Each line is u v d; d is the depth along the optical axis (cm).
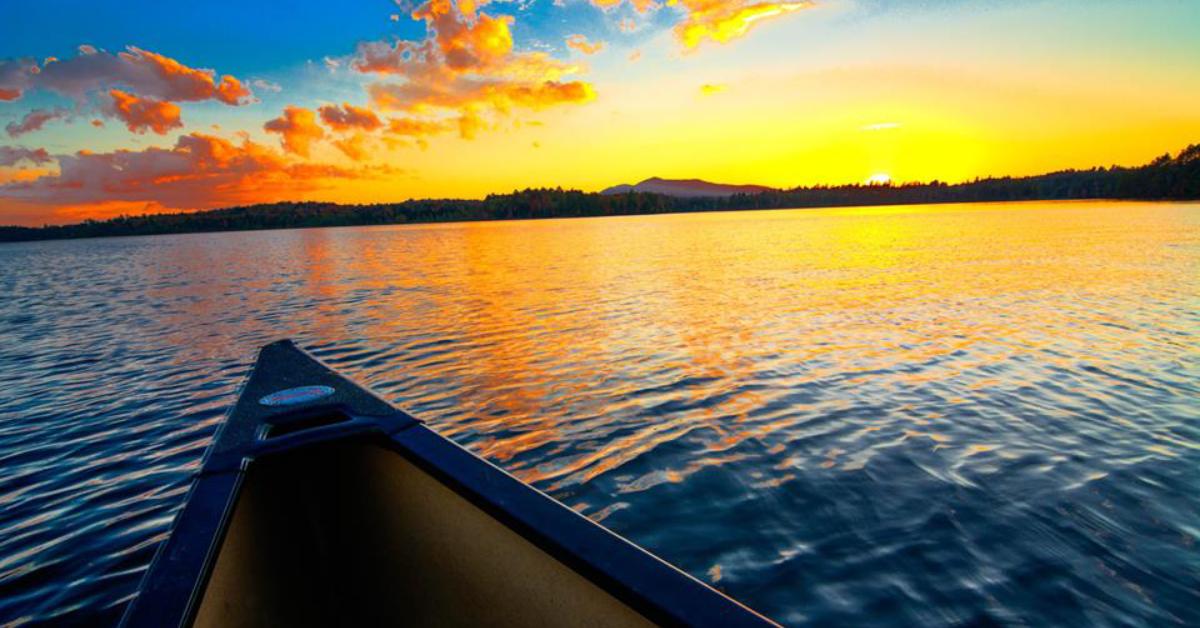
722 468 610
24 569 482
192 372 1134
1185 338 1145
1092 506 516
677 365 1025
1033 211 11275
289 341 393
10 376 1170
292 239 11781
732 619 117
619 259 3509
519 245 5691
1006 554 448
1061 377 907
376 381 995
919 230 5991
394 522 234
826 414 762
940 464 606
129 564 486
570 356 1117
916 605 394
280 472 242
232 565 192
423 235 10800
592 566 142
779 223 10306
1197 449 630
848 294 1819
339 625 219
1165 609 384
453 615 197
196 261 5341
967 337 1194
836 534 482
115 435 796
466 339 1314
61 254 9500
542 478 602
